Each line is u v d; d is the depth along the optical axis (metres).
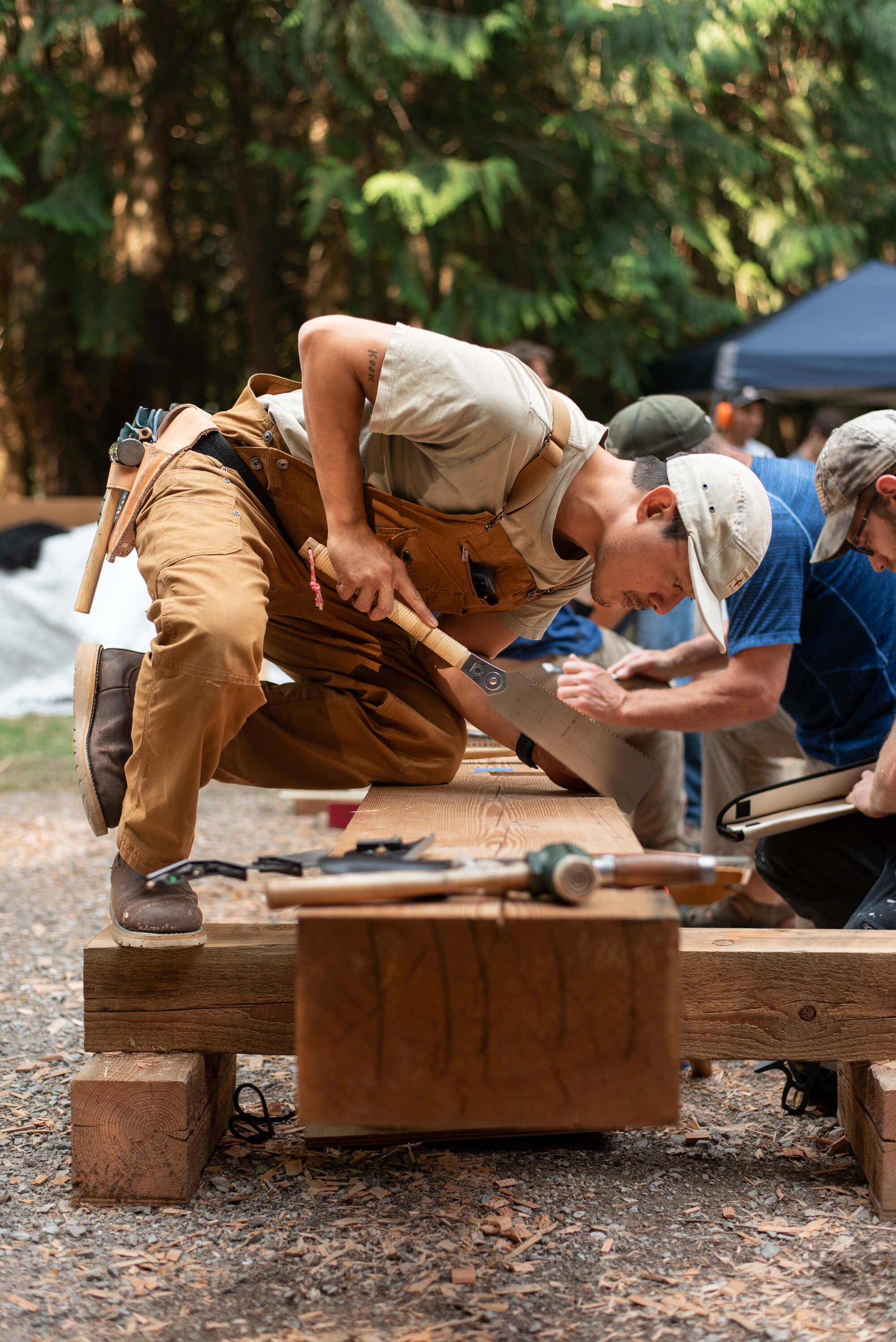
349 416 2.45
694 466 2.43
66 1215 2.37
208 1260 2.21
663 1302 2.08
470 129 11.93
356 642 2.86
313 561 2.52
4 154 10.76
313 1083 1.74
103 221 11.38
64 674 10.13
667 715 3.16
